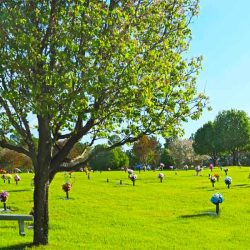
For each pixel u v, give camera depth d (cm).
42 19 1931
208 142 15100
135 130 2195
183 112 2236
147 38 2116
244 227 3019
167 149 14188
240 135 14875
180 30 2202
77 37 1962
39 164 2194
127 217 3322
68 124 2239
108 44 1959
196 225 3053
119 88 2030
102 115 2114
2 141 2194
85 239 2520
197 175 7556
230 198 4422
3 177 6072
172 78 2192
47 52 2025
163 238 2623
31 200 4134
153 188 5338
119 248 2322
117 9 2011
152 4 2172
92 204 3925
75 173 8338
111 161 11338
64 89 1933
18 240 2367
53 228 2844
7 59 1939
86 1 2042
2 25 1922
